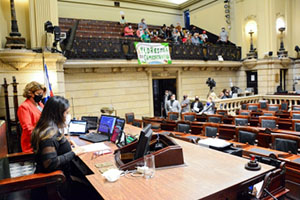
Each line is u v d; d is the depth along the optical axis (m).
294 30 13.14
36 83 3.00
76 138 3.22
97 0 13.03
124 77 9.53
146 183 1.70
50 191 1.72
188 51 10.84
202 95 11.93
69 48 7.21
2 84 5.53
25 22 6.19
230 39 13.49
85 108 8.70
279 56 12.03
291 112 6.30
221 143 2.80
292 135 3.57
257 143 4.09
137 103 9.90
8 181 1.61
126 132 3.39
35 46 6.10
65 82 8.27
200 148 2.55
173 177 1.78
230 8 13.34
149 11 14.78
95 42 8.44
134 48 9.30
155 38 10.38
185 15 15.98
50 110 1.99
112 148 2.65
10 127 5.05
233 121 5.70
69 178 2.13
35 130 1.94
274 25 12.15
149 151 2.35
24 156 2.43
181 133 4.49
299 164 2.65
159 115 11.41
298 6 12.90
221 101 9.29
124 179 1.78
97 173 1.92
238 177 1.76
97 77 8.91
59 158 1.90
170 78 10.98
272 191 1.98
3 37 5.74
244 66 12.91
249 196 1.74
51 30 5.91
